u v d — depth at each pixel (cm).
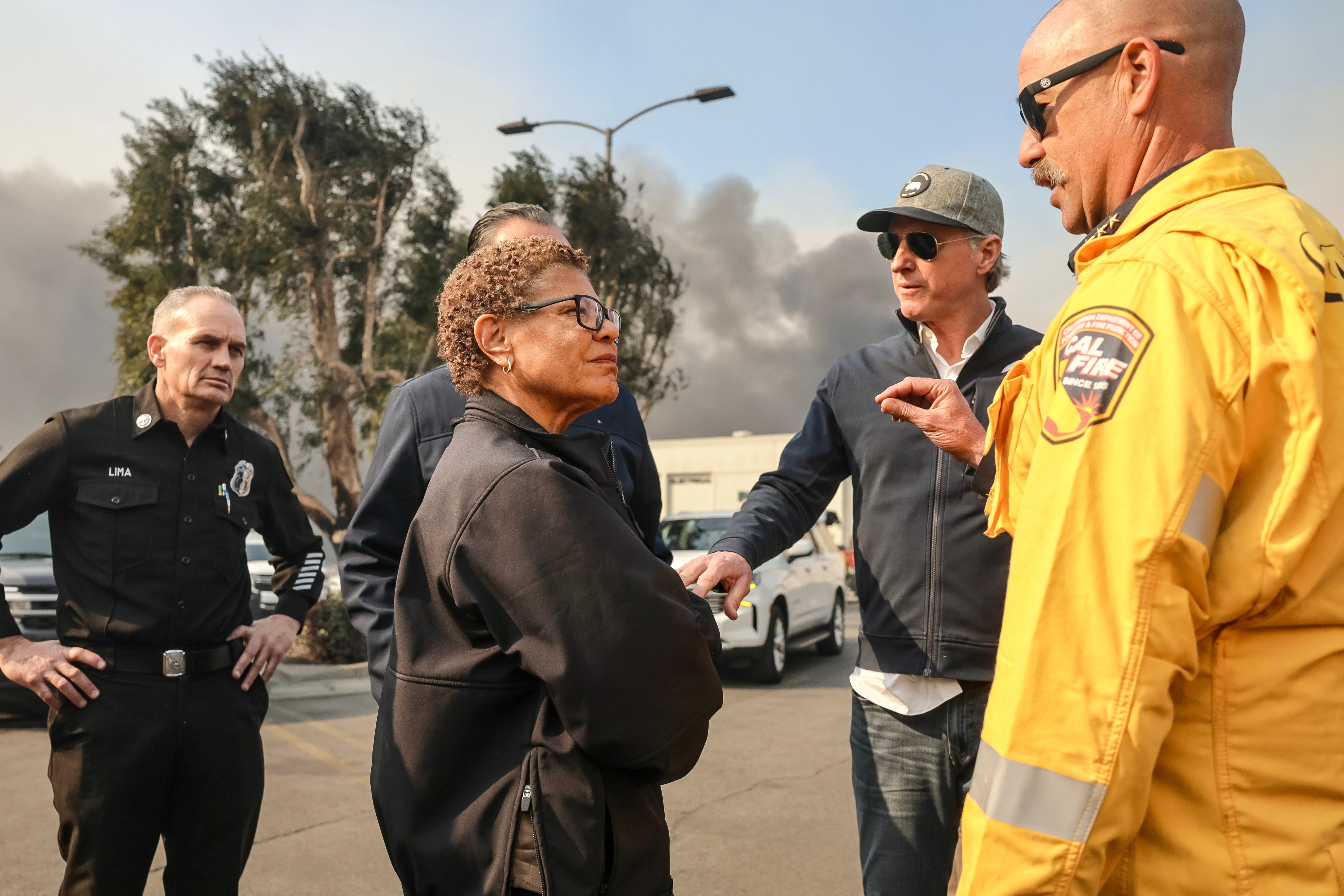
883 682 212
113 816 221
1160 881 95
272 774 517
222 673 241
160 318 246
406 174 1450
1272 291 94
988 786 96
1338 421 93
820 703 730
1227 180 107
